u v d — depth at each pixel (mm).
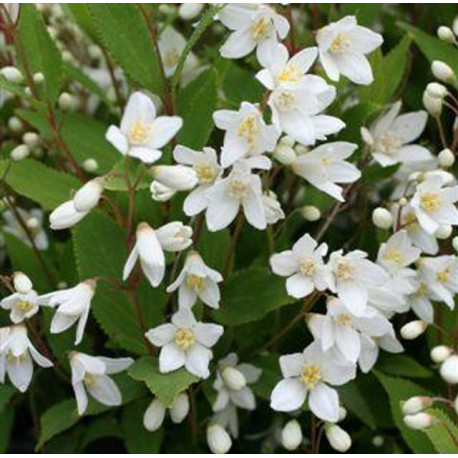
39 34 344
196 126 331
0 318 343
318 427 357
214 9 315
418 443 323
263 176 334
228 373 330
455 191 319
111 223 322
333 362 310
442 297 324
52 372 366
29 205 398
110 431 346
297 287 306
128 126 292
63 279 355
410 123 362
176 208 335
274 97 302
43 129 363
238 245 364
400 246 323
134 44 331
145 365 313
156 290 327
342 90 372
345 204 366
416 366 345
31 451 392
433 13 404
